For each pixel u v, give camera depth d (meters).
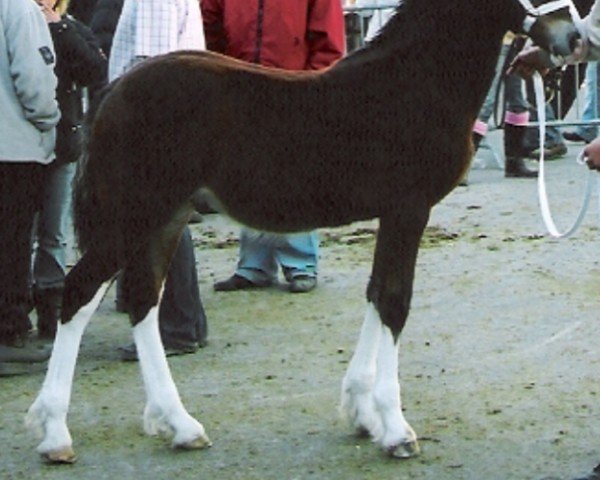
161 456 5.96
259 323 8.24
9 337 7.38
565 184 12.33
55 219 7.75
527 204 11.51
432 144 5.77
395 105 5.75
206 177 5.81
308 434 6.20
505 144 12.77
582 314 8.16
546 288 8.80
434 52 5.77
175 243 6.09
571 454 5.84
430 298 8.68
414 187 5.82
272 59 8.38
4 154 7.07
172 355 7.55
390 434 5.84
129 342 7.94
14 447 6.13
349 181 5.79
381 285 5.88
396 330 5.88
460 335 7.82
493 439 6.05
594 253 9.70
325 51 8.42
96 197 5.82
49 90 7.08
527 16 5.72
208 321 8.31
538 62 5.86
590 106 11.89
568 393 6.68
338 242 10.48
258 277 9.11
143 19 7.42
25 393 6.99
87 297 5.86
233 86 5.77
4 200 7.20
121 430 6.33
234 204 5.86
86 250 5.87
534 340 7.66
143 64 5.85
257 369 7.27
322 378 7.07
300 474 5.69
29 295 7.46
